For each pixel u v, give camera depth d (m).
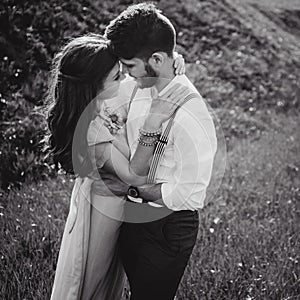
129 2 11.47
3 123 7.40
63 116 3.27
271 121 12.21
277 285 4.92
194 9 14.84
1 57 8.45
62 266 3.58
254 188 7.84
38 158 7.21
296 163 9.14
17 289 4.40
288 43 17.56
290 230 6.31
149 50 3.14
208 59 13.41
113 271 3.78
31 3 9.45
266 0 21.36
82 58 3.18
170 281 3.49
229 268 5.16
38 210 5.79
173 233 3.40
